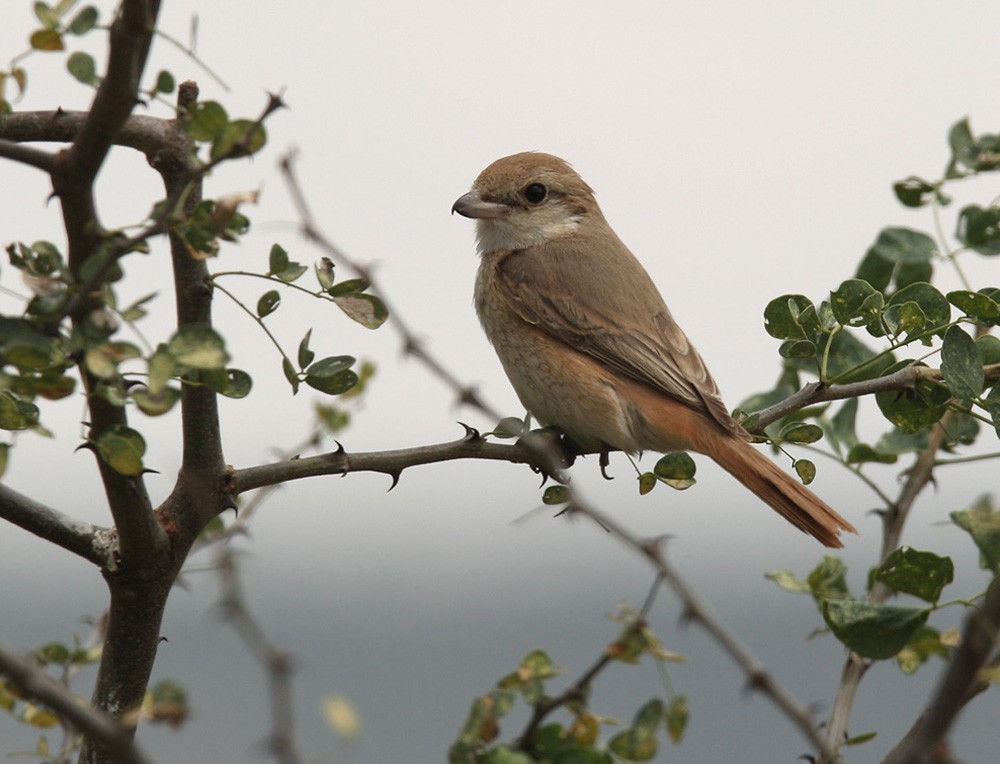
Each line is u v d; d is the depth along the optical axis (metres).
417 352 4.93
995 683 4.29
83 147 4.97
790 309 7.82
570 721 4.60
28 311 5.03
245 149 4.95
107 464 5.74
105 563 6.27
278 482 6.50
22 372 4.96
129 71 4.84
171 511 6.34
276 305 5.86
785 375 9.24
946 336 7.06
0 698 5.60
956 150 8.38
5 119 6.33
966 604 5.73
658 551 4.38
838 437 8.47
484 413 4.88
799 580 6.66
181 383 5.71
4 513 6.21
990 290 7.50
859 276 8.86
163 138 5.98
